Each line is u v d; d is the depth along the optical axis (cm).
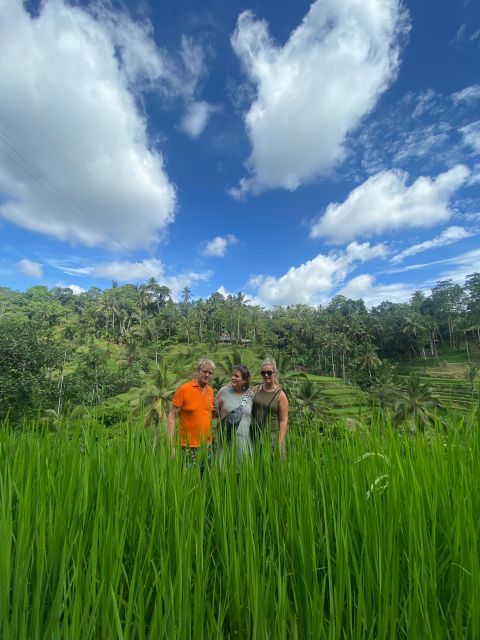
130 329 9300
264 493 202
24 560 129
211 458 233
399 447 243
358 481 199
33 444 260
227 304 13438
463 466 207
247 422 403
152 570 148
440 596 147
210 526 190
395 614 118
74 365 5344
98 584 138
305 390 2645
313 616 121
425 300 11056
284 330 11981
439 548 169
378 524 154
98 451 235
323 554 161
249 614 129
